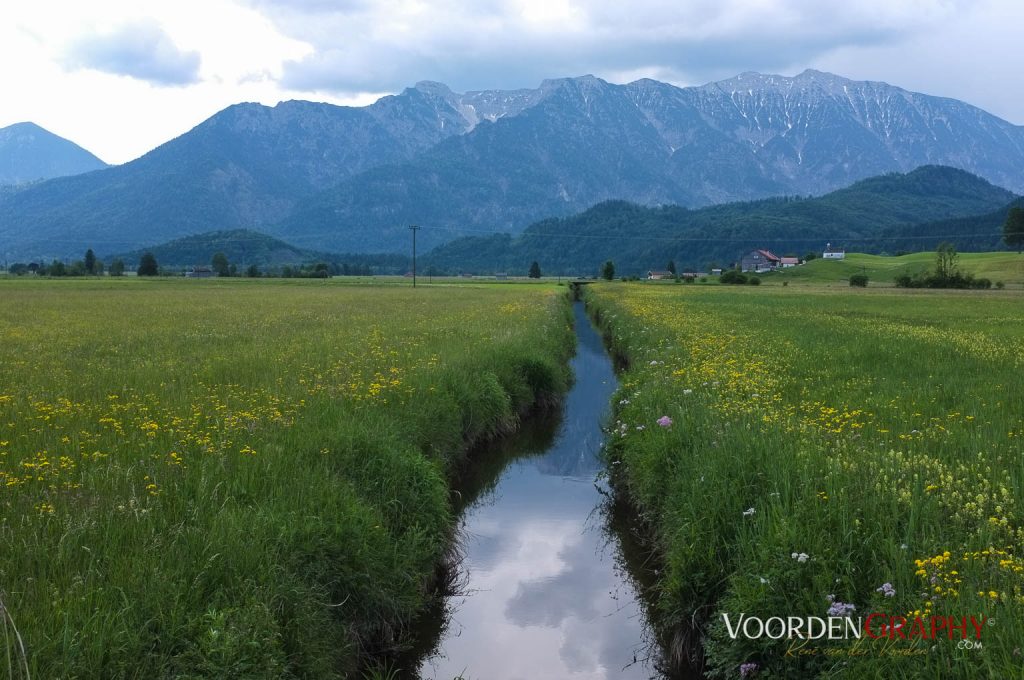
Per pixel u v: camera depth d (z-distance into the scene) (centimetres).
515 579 964
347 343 2095
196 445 900
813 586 577
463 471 1364
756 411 1063
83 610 527
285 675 571
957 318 3325
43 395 1234
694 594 722
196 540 634
